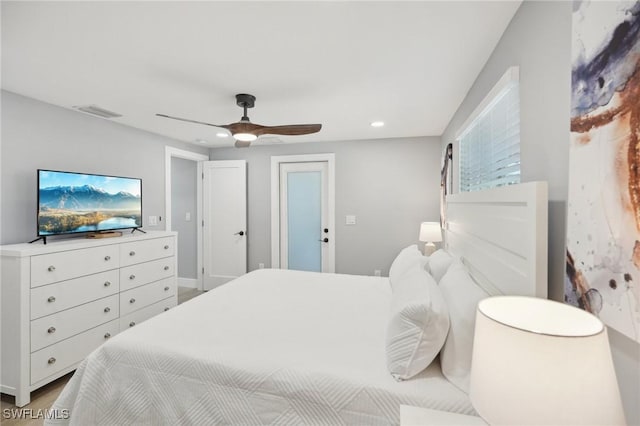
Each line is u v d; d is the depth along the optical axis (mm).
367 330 1625
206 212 4664
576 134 875
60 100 2527
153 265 3062
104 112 2840
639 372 696
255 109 2768
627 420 733
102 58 1812
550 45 1093
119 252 2682
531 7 1241
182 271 4910
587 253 830
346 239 4223
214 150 4707
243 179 4500
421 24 1485
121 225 3041
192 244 4840
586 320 773
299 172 4422
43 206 2355
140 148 3514
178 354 1335
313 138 4047
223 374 1246
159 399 1290
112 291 2611
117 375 1358
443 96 2455
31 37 1580
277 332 1589
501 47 1599
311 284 2531
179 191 4867
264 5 1334
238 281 2615
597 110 785
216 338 1504
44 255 2088
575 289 888
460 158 2738
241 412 1199
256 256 4559
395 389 1105
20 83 2180
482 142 2096
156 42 1640
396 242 4059
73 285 2285
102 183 2854
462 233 2107
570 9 966
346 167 4188
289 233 4469
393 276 2361
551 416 592
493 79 1738
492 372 676
